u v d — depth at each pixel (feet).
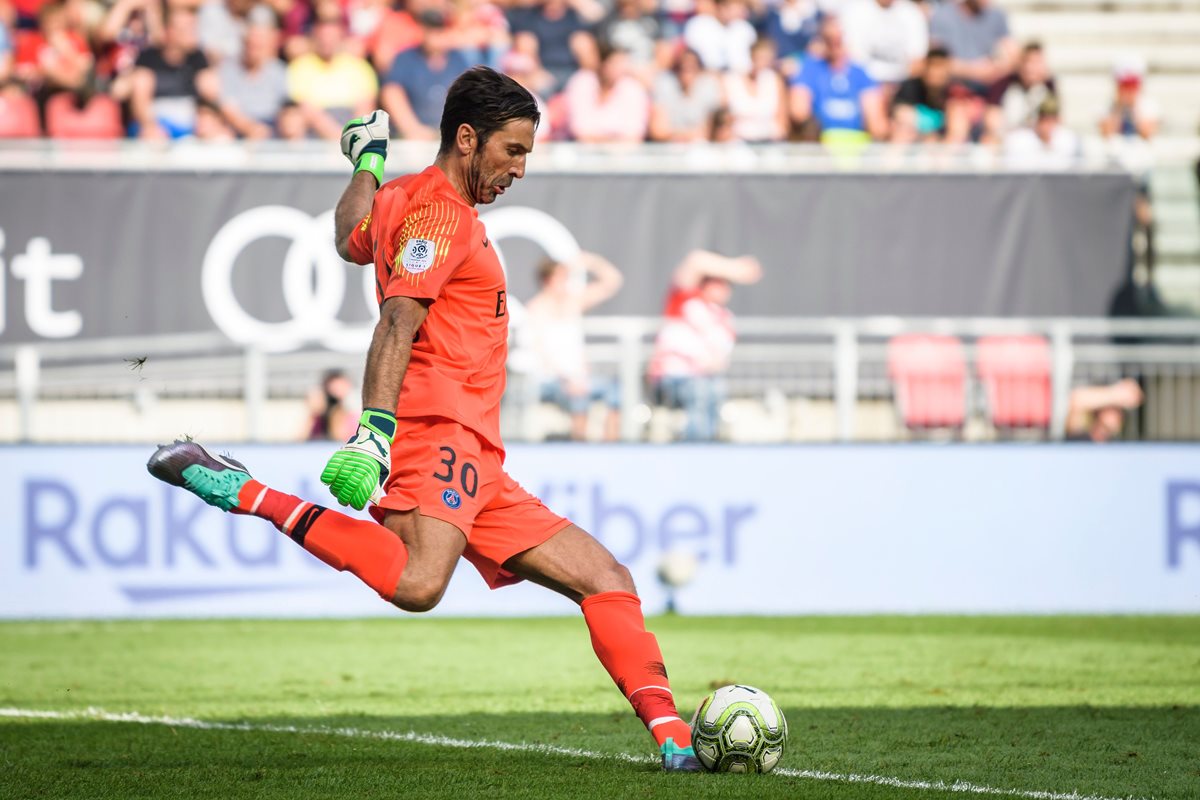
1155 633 114.21
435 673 91.86
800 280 138.10
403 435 51.85
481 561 54.24
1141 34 196.65
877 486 130.62
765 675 89.86
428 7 164.66
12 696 82.89
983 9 178.29
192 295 135.64
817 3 179.73
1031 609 130.82
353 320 136.15
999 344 133.69
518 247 135.54
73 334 134.72
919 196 138.82
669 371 130.82
